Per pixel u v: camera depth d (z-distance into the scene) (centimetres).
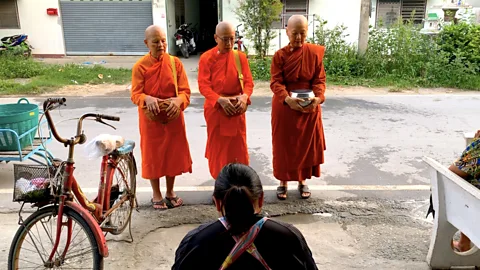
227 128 397
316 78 410
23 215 391
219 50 395
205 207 411
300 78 405
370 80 1042
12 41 1395
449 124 688
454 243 329
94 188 448
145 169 396
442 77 1004
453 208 281
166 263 321
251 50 1287
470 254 302
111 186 335
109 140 308
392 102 847
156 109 366
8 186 454
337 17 1432
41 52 1519
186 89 391
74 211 276
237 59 396
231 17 1430
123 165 351
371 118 727
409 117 733
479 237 250
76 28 1510
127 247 342
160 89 379
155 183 404
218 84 395
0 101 853
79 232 345
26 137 438
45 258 315
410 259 322
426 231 365
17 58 1316
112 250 337
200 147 582
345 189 450
